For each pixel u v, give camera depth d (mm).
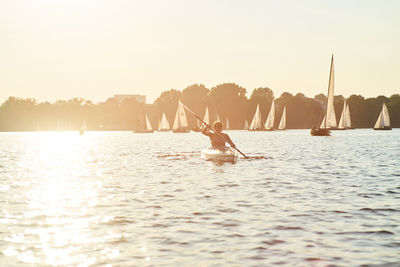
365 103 152000
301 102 165250
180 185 12328
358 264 5391
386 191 10945
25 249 6129
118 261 5570
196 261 5547
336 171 15586
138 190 11500
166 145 41531
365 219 7789
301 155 23812
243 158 21469
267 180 13211
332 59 65250
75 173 16266
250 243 6328
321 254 5789
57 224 7621
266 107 162625
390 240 6418
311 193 10727
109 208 9031
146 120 120750
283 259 5598
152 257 5727
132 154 27281
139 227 7336
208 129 21031
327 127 68250
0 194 11133
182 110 110188
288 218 7910
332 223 7504
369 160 20281
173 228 7238
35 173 16516
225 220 7793
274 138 60594
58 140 72938
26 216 8305
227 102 165875
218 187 11859
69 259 5664
